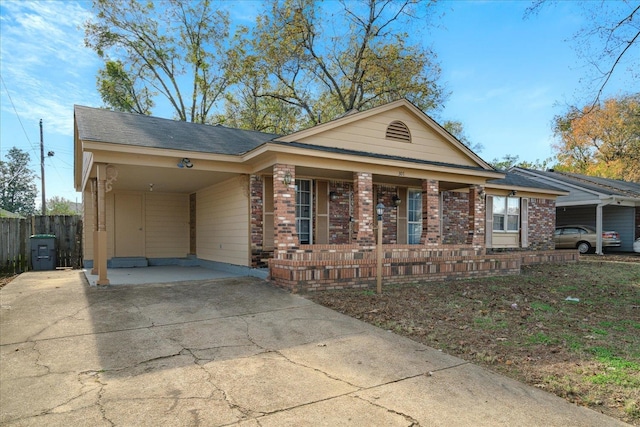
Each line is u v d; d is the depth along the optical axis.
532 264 14.31
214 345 4.87
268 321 5.93
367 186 10.25
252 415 3.17
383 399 3.49
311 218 11.73
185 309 6.53
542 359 4.55
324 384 3.79
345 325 5.79
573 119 10.72
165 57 27.12
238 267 10.62
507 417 3.22
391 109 11.08
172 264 13.75
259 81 27.08
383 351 4.74
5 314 6.15
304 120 29.22
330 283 8.31
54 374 3.96
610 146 30.66
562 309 7.16
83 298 7.20
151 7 25.05
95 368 4.12
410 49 24.72
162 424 3.02
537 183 18.05
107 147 7.98
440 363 4.39
